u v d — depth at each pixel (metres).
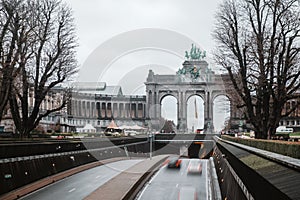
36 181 33.34
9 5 41.09
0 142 32.03
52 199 26.30
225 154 29.88
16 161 30.22
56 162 39.75
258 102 38.97
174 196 28.05
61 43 50.91
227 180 23.41
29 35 44.16
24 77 46.59
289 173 8.32
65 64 50.62
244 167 13.98
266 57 37.81
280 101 36.22
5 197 26.09
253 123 39.03
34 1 48.31
